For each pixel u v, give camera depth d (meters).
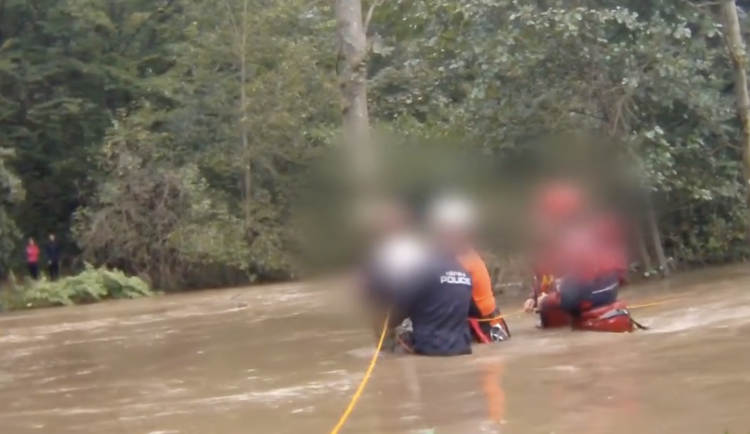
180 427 5.73
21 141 31.88
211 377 7.75
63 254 32.06
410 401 5.99
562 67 13.95
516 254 10.15
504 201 9.88
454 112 14.45
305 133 28.36
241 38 29.50
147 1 34.00
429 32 14.88
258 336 10.54
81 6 31.70
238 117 29.22
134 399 6.91
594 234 9.33
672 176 14.19
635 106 14.14
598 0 14.14
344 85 11.04
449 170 9.84
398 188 9.68
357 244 9.37
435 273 8.22
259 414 5.95
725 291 11.48
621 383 6.01
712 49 15.19
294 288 21.03
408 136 11.07
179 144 29.25
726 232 15.63
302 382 7.13
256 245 27.48
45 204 32.44
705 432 4.67
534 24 13.49
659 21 13.85
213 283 27.36
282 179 28.25
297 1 29.62
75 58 32.22
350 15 11.07
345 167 9.98
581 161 10.80
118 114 30.56
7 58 31.33
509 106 13.88
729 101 15.08
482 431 4.98
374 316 8.91
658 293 11.87
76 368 8.99
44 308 22.03
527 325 9.83
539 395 5.84
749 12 16.53
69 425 6.07
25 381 8.29
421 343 8.15
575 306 9.02
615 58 13.77
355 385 6.78
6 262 27.97
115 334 12.47
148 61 33.72
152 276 27.23
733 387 5.64
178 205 27.47
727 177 15.12
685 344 7.40
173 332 12.05
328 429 5.36
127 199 27.34
